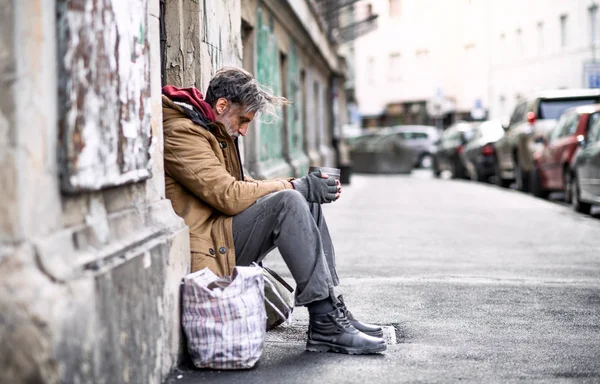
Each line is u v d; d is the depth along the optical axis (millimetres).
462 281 6508
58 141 2709
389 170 33062
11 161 2500
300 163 16172
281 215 4074
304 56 18516
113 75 3148
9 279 2490
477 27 46719
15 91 2486
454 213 13102
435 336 4613
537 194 16766
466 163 25688
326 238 4328
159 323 3504
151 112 3754
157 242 3506
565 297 5820
